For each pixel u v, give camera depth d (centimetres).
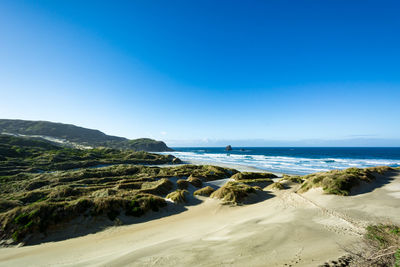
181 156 11138
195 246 902
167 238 1161
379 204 1423
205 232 1197
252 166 5791
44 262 940
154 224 1512
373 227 846
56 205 1491
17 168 3897
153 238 1189
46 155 5388
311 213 1362
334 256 664
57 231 1342
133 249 998
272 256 721
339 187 1808
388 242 674
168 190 2525
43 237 1284
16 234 1253
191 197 2233
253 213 1620
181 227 1391
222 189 2162
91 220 1474
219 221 1491
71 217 1441
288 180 2784
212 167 4447
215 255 772
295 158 8588
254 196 2148
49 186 2709
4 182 2872
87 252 1035
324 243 808
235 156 10531
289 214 1397
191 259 753
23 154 5488
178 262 739
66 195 2045
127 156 7125
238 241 908
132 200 1750
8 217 1352
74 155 6016
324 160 7281
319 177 2077
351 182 1888
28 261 969
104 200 1630
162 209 1816
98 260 865
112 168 3969
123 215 1597
